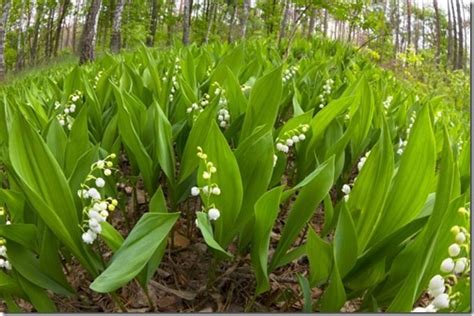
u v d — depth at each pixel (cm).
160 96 68
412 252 36
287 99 79
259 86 54
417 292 34
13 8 693
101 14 684
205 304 47
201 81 94
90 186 44
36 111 64
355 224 41
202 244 56
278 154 52
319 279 39
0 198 48
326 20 420
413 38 777
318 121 55
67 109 70
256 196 43
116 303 45
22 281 39
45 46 884
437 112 91
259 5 385
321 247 37
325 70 103
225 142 40
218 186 41
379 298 38
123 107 49
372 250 37
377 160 40
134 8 647
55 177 38
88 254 40
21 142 37
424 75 330
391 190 40
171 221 35
